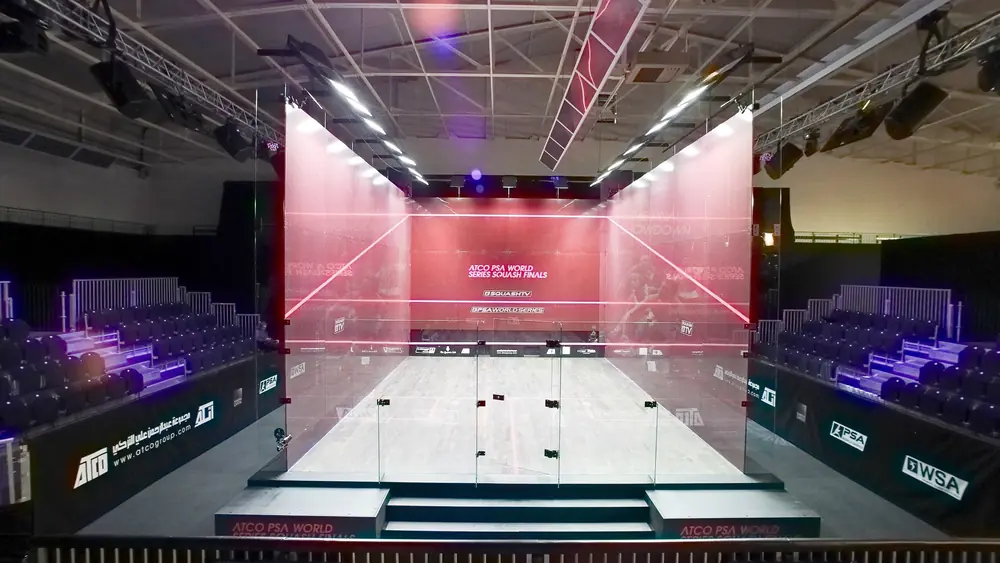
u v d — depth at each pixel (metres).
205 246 11.78
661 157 8.87
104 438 4.47
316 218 5.62
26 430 4.00
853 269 11.55
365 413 6.05
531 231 10.80
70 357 5.55
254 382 7.12
